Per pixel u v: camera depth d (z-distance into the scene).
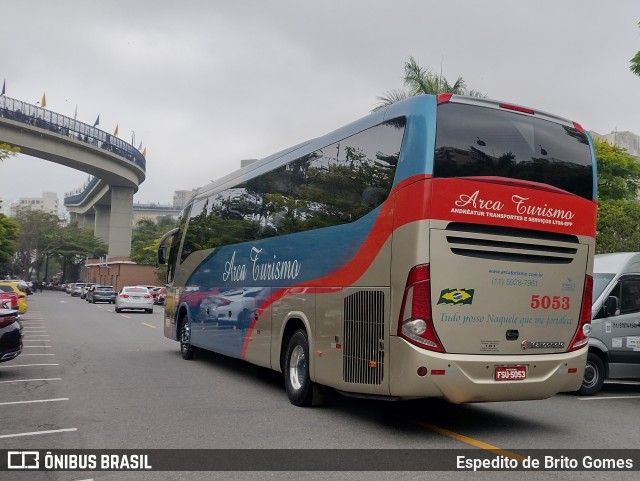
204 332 13.05
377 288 7.09
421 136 6.78
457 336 6.69
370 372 7.10
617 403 9.80
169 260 16.53
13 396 9.30
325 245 8.30
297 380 8.82
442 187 6.69
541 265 7.20
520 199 7.06
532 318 7.12
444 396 6.62
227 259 12.05
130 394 9.54
